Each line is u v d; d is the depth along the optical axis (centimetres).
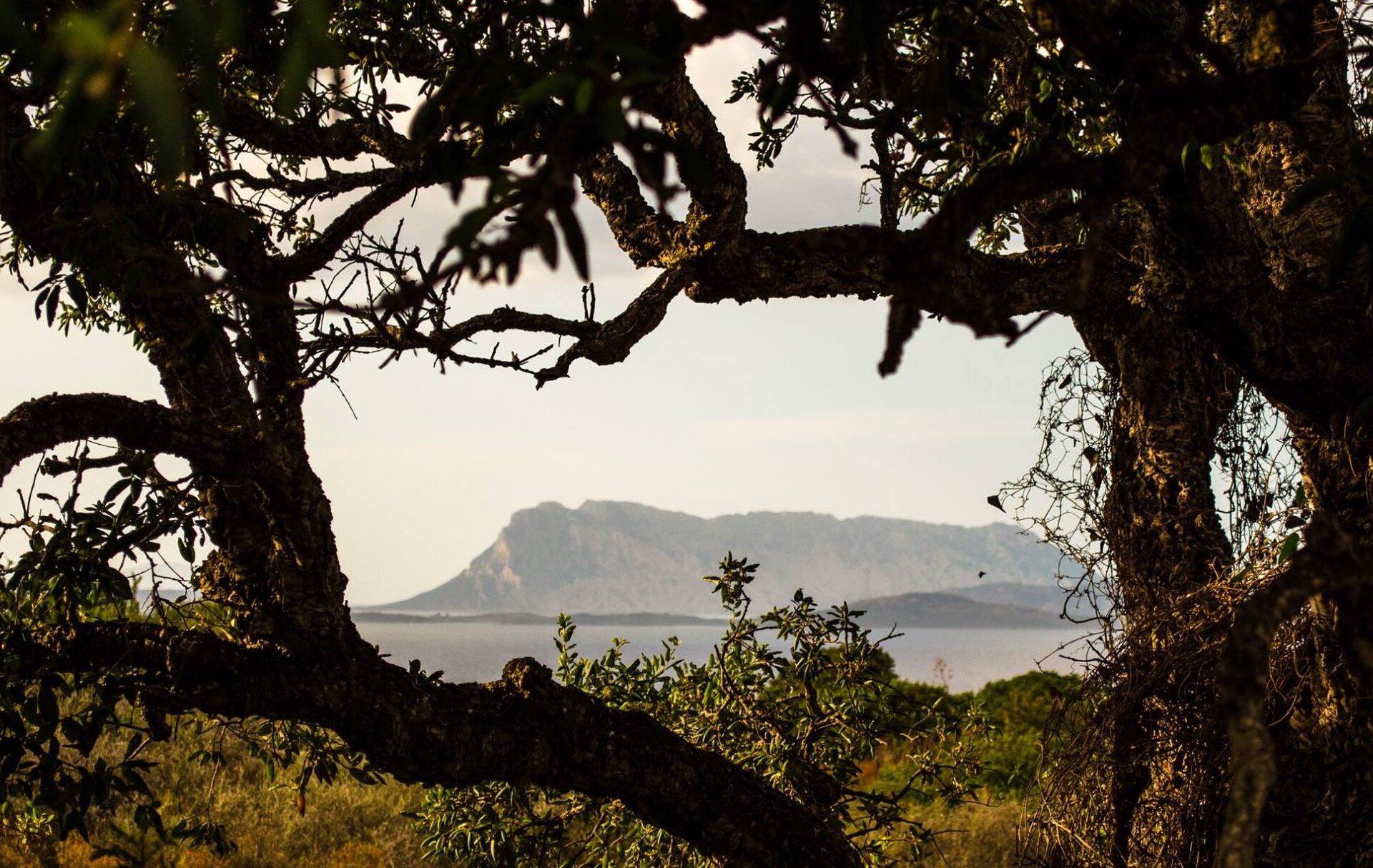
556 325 346
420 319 279
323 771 441
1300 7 196
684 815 359
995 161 339
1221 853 121
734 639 507
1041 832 380
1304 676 302
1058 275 405
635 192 407
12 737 320
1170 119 159
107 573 314
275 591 341
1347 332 281
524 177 111
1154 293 285
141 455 312
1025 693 1502
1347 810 289
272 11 122
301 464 325
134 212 283
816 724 498
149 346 338
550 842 516
